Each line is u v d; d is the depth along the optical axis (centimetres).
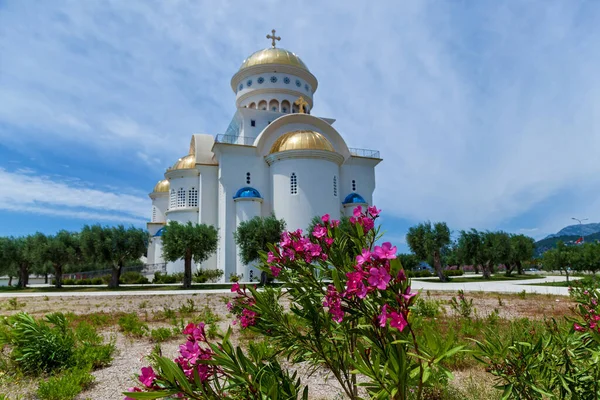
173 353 832
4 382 632
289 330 325
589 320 312
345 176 3806
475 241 4053
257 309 315
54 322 847
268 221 2973
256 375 250
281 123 3678
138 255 3478
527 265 5391
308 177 3266
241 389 252
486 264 4172
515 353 309
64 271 5528
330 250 317
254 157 3569
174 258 2986
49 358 695
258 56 4247
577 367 330
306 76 4306
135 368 728
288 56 4247
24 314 740
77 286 4284
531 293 1953
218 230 3550
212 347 249
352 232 320
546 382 315
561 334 354
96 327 1184
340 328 318
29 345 697
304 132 3425
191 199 4122
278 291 368
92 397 571
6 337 747
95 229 3438
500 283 2958
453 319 1155
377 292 241
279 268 331
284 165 3341
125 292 2469
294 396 259
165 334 988
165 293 2297
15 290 3475
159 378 217
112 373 695
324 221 336
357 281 226
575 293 686
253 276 3183
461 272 5125
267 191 3538
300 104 3988
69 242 3756
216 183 3812
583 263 2964
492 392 502
